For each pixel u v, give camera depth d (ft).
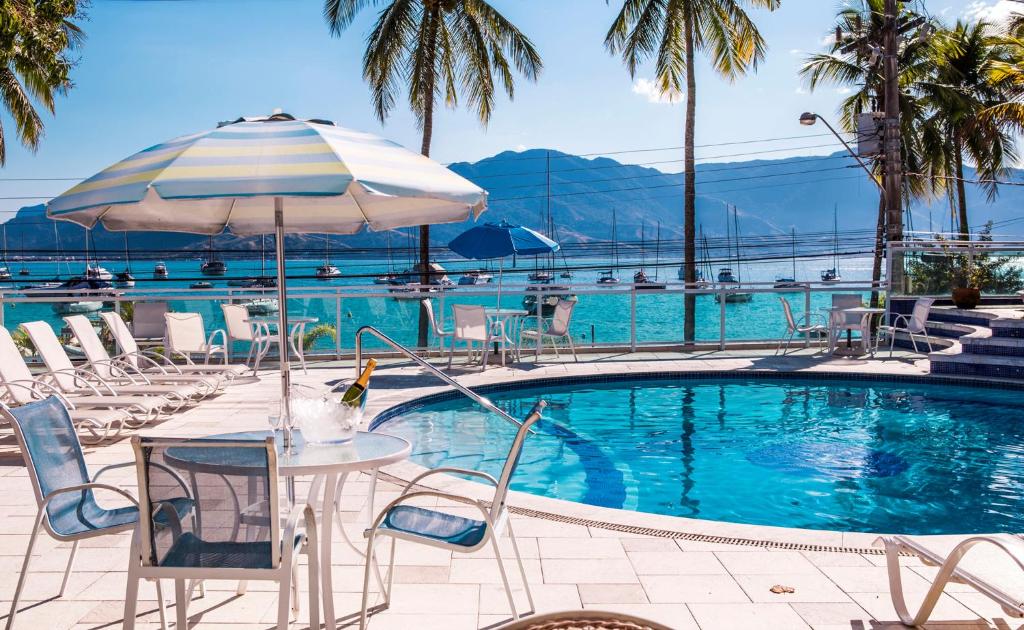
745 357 40.83
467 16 63.10
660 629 6.43
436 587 12.48
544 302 42.39
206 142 10.83
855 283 42.88
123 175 10.63
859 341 46.16
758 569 13.20
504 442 25.36
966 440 25.16
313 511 10.18
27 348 36.19
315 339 40.55
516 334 40.68
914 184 87.25
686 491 20.25
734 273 336.90
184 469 8.98
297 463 10.36
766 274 520.83
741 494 19.97
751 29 60.29
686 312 43.52
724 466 22.50
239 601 11.93
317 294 40.06
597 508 16.52
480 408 30.63
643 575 12.96
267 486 9.00
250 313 38.22
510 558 13.75
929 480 20.93
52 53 35.53
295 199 15.40
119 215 15.05
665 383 35.65
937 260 47.34
